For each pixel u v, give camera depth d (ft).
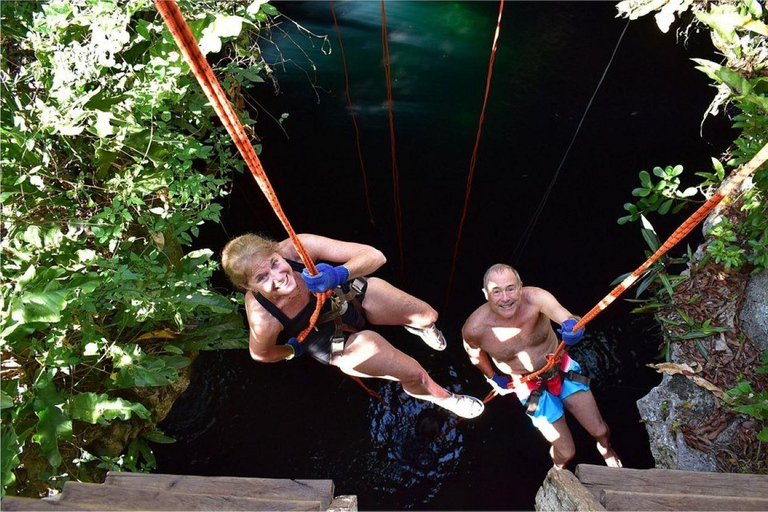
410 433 21.74
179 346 16.55
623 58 28.19
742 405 16.40
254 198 26.61
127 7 14.17
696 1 18.16
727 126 25.82
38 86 15.21
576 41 29.01
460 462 21.27
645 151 26.66
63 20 14.28
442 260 26.76
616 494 9.29
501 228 27.07
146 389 16.28
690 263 18.75
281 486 9.73
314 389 22.34
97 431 15.42
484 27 29.07
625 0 19.11
